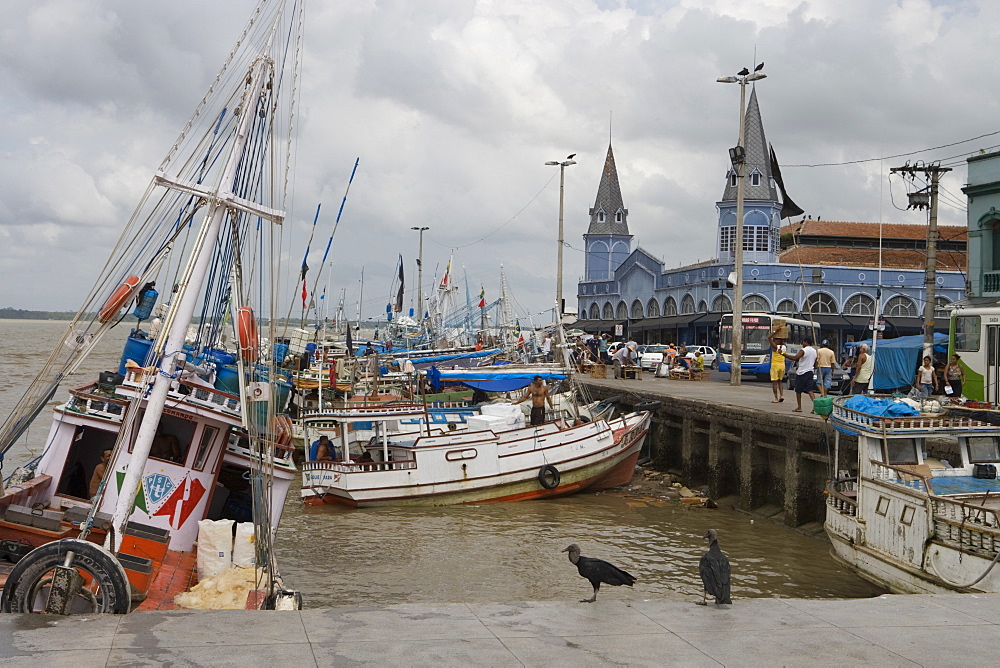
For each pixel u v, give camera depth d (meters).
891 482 14.69
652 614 8.23
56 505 12.90
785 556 17.56
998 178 31.34
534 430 23.52
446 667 6.65
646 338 75.88
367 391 32.97
